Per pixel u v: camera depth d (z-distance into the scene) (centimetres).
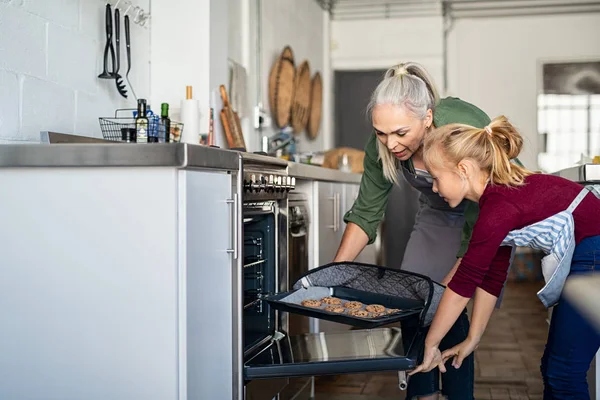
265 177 243
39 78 235
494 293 214
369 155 262
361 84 827
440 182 204
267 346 239
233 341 212
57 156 173
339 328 375
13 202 178
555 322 204
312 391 320
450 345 250
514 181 196
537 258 717
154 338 171
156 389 171
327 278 242
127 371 173
